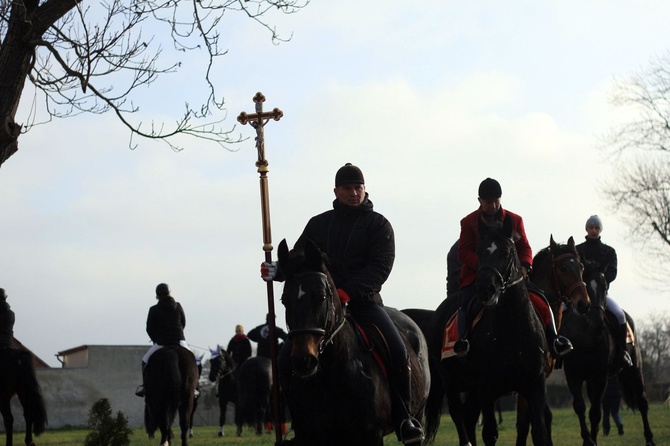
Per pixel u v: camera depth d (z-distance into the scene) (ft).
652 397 151.74
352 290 27.27
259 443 72.38
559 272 46.01
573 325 50.06
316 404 25.96
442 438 67.10
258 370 82.48
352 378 25.91
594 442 50.80
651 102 154.81
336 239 28.45
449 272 47.11
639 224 157.07
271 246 30.68
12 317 65.77
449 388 42.78
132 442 78.28
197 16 39.96
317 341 23.95
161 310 59.77
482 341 37.32
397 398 27.50
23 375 64.54
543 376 36.88
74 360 190.39
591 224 54.19
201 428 124.98
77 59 39.19
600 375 50.60
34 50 39.68
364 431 26.27
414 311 46.55
